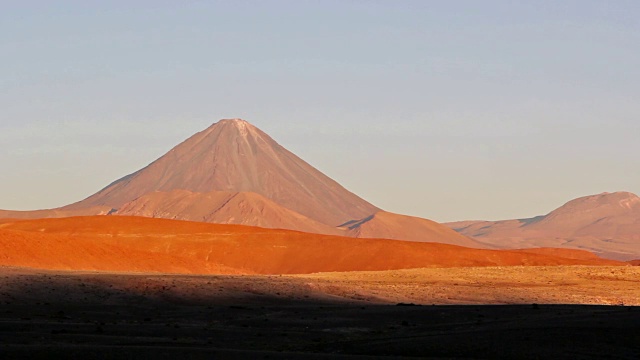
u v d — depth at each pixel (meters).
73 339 65.06
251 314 86.81
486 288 117.06
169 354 55.88
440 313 83.75
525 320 71.81
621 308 86.00
